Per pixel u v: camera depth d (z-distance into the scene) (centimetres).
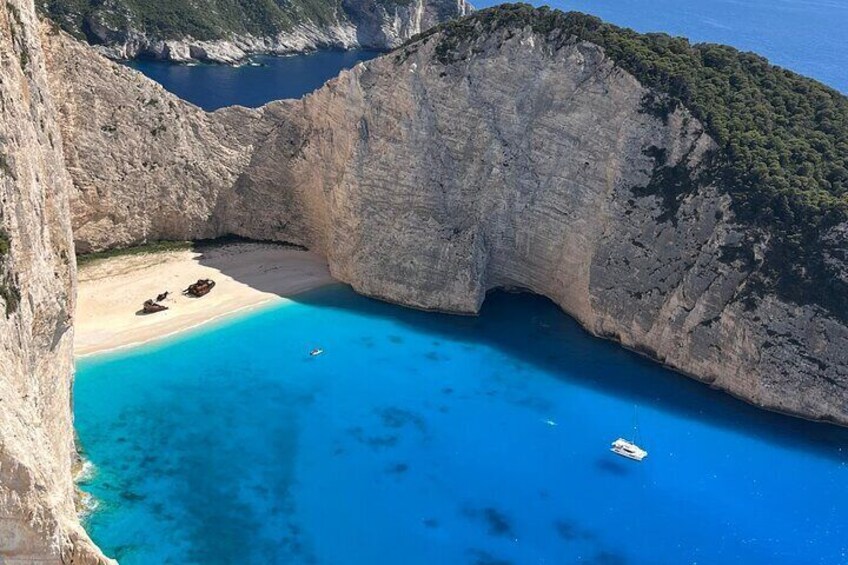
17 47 5034
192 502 5494
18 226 4338
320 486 5722
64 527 3625
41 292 4566
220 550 5119
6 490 3372
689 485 5888
